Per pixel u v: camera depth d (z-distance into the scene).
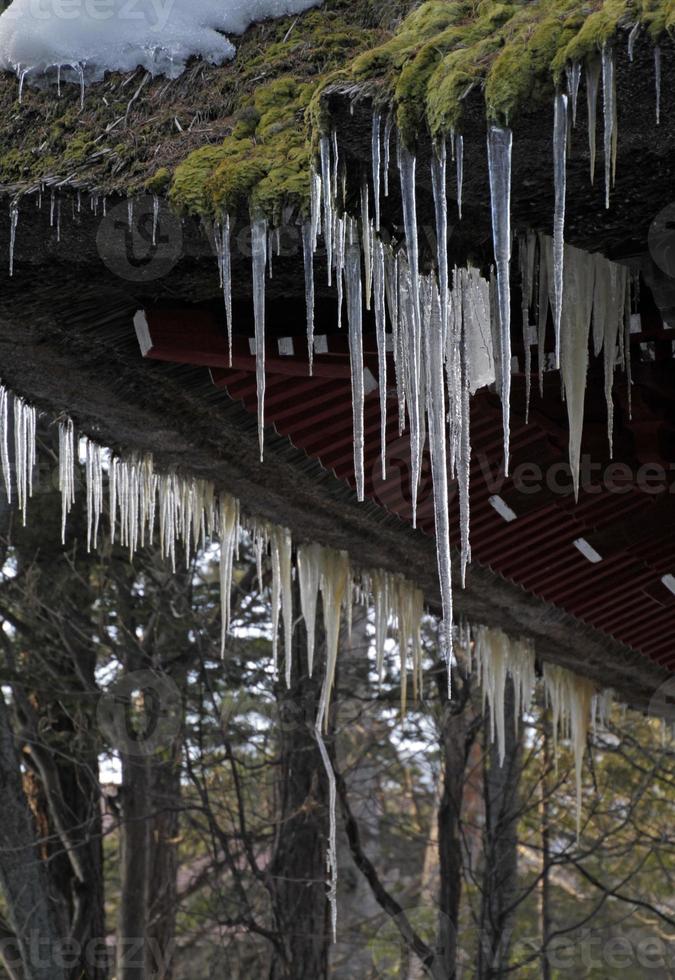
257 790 22.58
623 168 4.30
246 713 20.14
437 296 5.09
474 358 5.97
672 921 18.33
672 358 6.30
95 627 19.17
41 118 5.46
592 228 4.95
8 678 17.83
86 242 5.39
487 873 18.09
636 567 8.72
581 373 5.86
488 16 4.07
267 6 5.26
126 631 18.34
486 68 3.89
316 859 17.23
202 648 18.56
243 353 6.20
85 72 5.46
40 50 5.53
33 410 7.39
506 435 4.59
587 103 3.81
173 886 20.52
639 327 5.83
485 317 5.95
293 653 18.33
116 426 7.50
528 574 9.00
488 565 8.90
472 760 24.89
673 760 22.95
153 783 19.41
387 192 4.50
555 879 28.55
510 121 3.84
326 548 9.16
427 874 26.62
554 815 23.20
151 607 19.23
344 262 5.22
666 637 10.20
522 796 20.20
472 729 18.70
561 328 5.85
